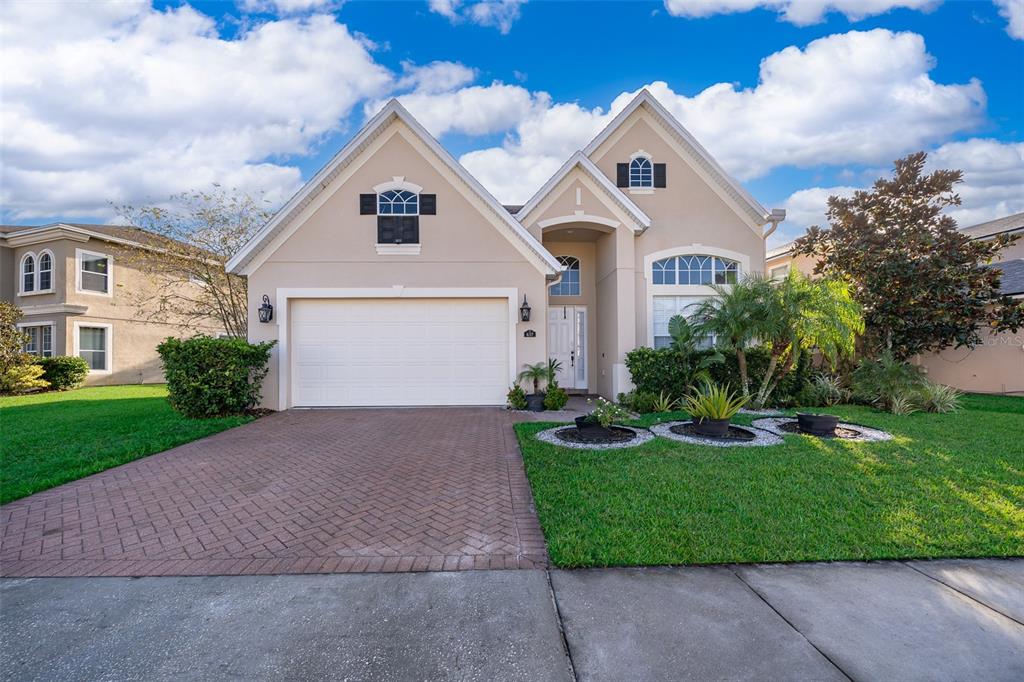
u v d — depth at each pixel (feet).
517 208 46.52
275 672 7.91
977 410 32.42
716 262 41.98
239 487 17.49
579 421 25.35
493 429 27.45
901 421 27.99
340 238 35.40
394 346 35.83
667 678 7.73
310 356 35.55
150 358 67.77
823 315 30.60
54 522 14.34
